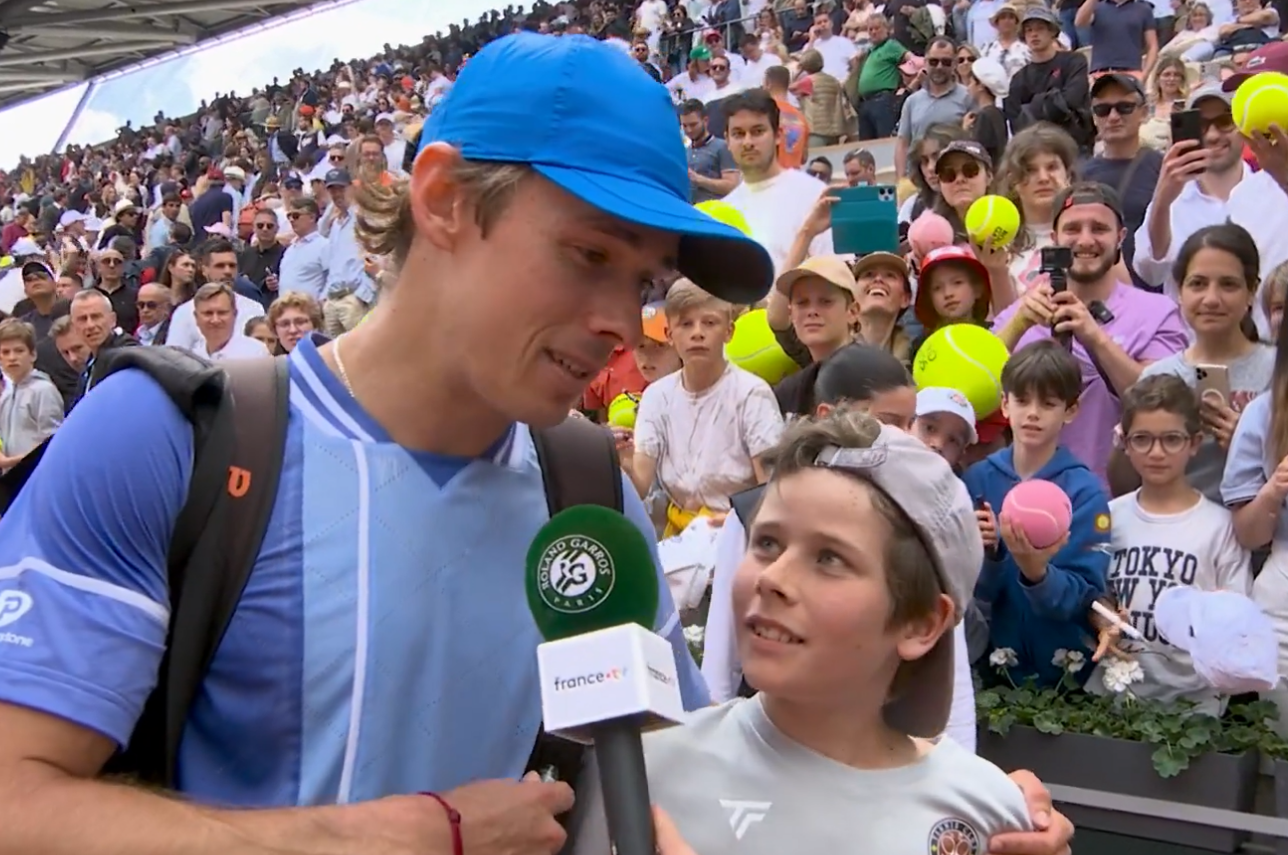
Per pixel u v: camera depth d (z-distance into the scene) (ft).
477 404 4.40
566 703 3.66
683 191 4.27
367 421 4.42
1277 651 9.84
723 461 12.73
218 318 23.91
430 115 4.42
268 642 4.12
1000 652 10.11
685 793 4.93
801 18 45.27
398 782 4.23
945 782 4.94
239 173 57.41
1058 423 10.88
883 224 15.42
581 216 4.00
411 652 4.25
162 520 4.00
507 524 4.59
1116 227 13.52
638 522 5.08
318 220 32.78
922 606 4.92
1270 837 8.57
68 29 86.38
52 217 72.23
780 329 14.43
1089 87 24.13
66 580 3.79
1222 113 15.98
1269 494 10.04
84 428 3.99
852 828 4.75
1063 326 12.51
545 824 4.08
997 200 14.24
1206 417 11.35
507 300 4.06
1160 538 10.35
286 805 4.08
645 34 53.06
